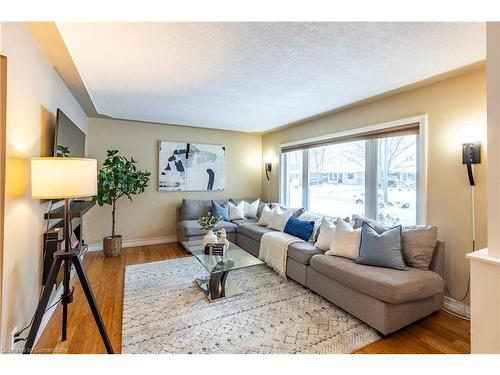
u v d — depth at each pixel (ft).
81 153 10.39
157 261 11.96
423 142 8.53
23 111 5.41
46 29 5.58
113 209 12.98
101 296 8.37
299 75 7.91
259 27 5.38
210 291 8.36
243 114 12.81
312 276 8.64
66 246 5.47
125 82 8.63
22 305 5.42
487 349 4.04
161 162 15.30
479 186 7.25
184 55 6.69
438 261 7.25
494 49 3.99
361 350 5.81
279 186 16.80
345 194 11.98
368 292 6.51
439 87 8.20
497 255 3.98
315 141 13.60
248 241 13.23
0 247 4.52
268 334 6.36
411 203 9.16
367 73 7.71
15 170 5.05
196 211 15.26
